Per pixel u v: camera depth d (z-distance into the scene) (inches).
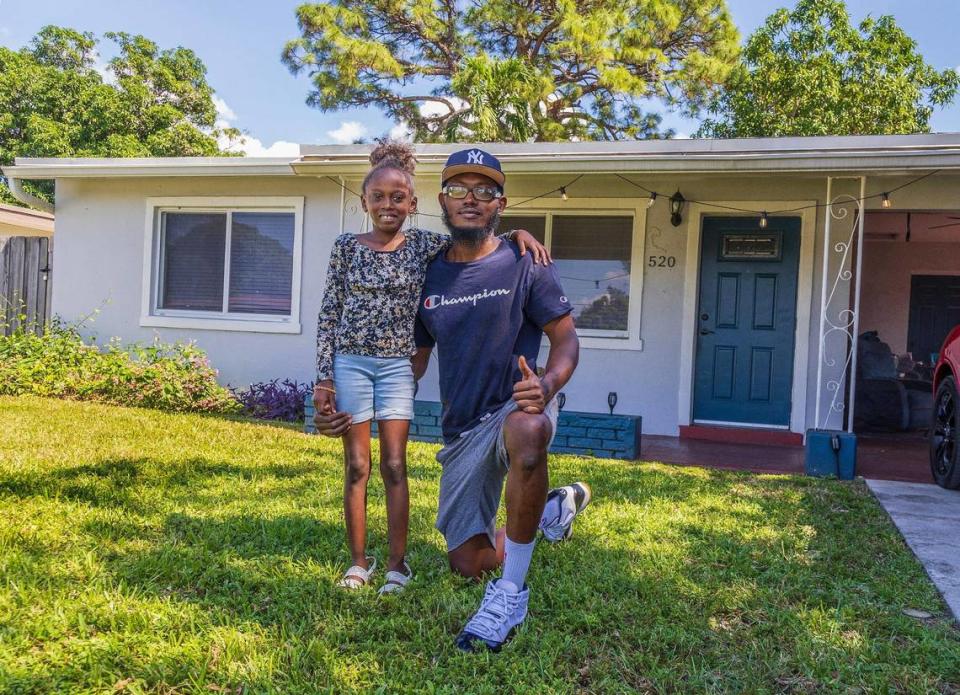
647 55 674.8
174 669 86.2
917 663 96.1
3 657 87.0
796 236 306.2
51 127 946.1
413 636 97.3
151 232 364.8
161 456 206.1
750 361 311.4
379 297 113.0
